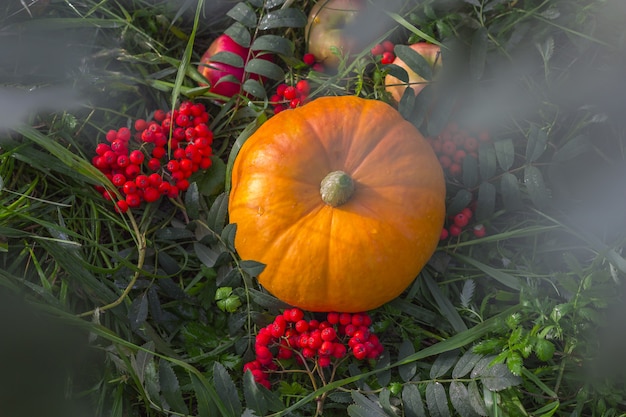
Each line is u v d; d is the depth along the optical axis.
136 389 1.36
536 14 1.40
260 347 1.34
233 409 1.29
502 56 1.41
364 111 1.33
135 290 1.38
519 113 1.42
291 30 1.46
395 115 1.34
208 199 1.41
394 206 1.30
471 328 1.35
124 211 1.38
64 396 1.33
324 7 1.43
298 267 1.30
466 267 1.41
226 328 1.38
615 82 1.42
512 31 1.42
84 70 1.40
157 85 1.42
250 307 1.37
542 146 1.37
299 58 1.47
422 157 1.33
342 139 1.32
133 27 1.42
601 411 1.35
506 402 1.32
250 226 1.31
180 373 1.36
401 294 1.39
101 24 1.41
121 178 1.37
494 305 1.39
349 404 1.35
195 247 1.39
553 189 1.41
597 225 1.40
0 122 1.34
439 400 1.31
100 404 1.34
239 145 1.39
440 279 1.41
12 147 1.36
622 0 1.39
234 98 1.42
